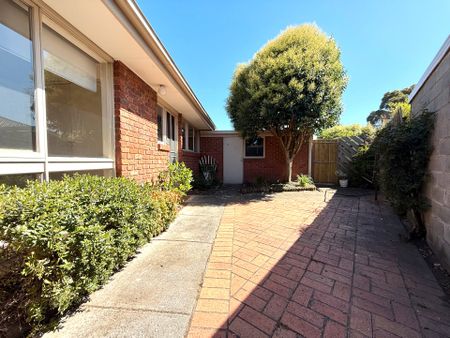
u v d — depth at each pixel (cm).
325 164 911
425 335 142
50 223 135
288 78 629
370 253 264
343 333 142
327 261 243
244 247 279
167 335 137
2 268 129
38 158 202
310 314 160
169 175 494
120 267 220
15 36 186
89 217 171
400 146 307
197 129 964
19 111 190
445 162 240
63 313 153
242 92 735
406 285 198
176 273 211
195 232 327
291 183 815
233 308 164
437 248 255
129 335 136
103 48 280
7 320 133
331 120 677
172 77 408
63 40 243
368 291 188
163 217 326
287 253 262
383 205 518
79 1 196
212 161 998
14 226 126
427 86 313
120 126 314
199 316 155
